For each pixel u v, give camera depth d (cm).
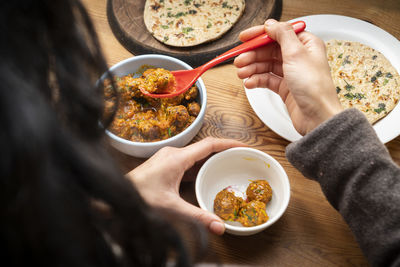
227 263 69
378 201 60
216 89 81
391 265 59
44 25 28
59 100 30
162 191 67
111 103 73
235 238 70
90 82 32
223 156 71
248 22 87
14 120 22
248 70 76
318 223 71
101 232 37
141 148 71
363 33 84
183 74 76
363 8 88
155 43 85
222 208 68
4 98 22
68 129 30
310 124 69
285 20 88
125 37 86
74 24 30
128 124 74
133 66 77
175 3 89
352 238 69
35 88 24
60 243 28
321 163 63
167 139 71
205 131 79
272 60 76
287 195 67
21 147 23
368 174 60
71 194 30
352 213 62
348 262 68
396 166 60
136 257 39
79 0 31
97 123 33
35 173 24
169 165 68
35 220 27
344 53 83
